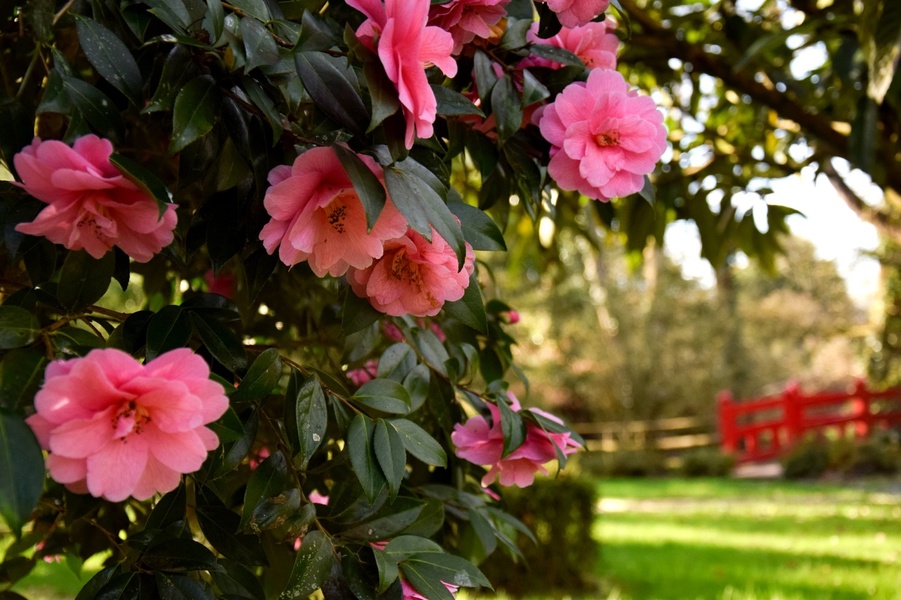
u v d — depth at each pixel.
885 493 9.73
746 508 8.73
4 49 1.15
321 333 1.57
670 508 8.95
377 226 0.93
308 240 0.91
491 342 1.64
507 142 1.25
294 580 0.98
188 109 0.89
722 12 2.97
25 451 0.71
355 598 1.02
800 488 10.56
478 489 1.59
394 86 0.86
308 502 1.04
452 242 0.93
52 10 0.91
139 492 0.76
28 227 0.80
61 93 0.88
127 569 0.98
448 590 1.02
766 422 13.25
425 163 1.07
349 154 0.88
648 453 12.91
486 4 1.07
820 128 2.72
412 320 1.39
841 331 14.27
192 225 1.05
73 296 0.92
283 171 0.94
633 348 13.77
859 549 5.92
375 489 0.99
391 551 1.03
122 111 1.00
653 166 1.15
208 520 1.08
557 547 4.95
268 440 1.38
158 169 1.42
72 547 1.49
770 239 3.13
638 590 4.83
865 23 2.01
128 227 0.85
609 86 1.16
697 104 3.23
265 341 1.70
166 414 0.75
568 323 14.52
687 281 15.65
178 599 0.93
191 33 0.93
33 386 0.78
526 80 1.17
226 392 0.88
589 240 3.26
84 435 0.73
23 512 0.69
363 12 0.90
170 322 0.97
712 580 4.94
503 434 1.18
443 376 1.35
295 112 1.00
